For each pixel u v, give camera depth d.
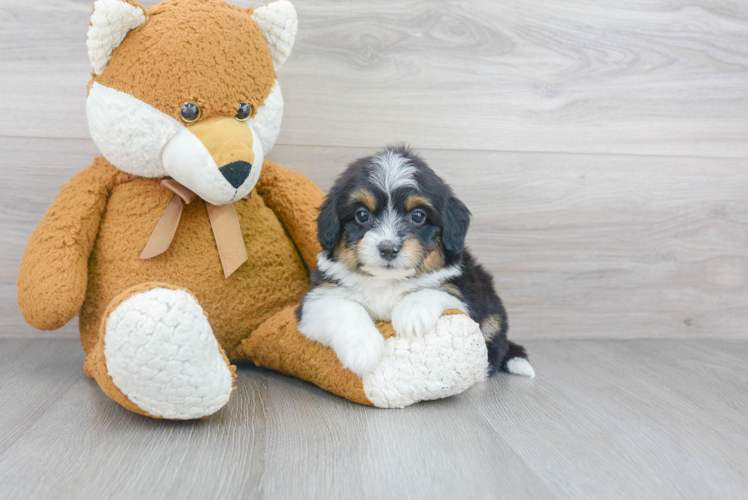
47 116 2.32
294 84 2.43
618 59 2.60
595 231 2.66
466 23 2.49
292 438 1.47
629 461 1.40
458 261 1.94
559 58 2.56
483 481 1.27
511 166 2.59
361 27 2.44
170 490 1.19
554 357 2.40
